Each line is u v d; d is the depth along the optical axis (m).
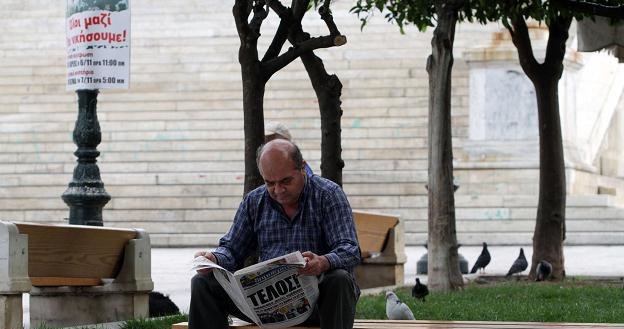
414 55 62.44
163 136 57.88
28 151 57.25
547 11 29.69
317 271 13.27
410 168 55.56
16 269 19.69
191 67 62.62
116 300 22.56
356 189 53.44
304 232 14.12
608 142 64.81
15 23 66.44
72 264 21.31
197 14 65.88
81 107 27.73
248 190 20.38
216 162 56.41
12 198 54.56
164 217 53.12
